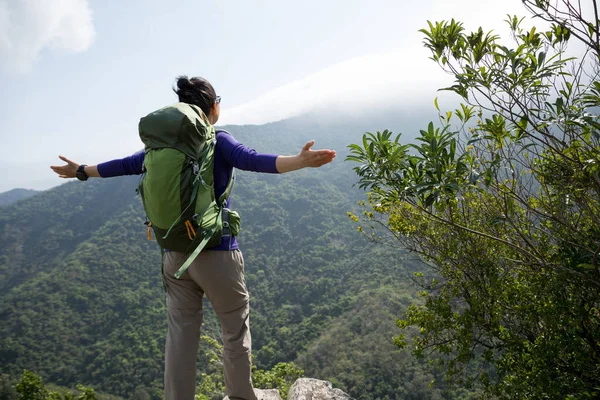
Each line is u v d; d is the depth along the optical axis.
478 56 1.73
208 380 8.19
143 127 1.06
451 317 2.88
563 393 2.04
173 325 1.18
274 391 2.12
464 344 2.67
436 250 3.04
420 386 35.34
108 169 1.41
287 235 111.31
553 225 2.29
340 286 77.50
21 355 65.94
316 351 50.69
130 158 1.40
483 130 2.08
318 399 2.14
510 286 2.67
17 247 121.19
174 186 1.01
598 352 2.13
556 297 2.20
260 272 93.25
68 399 3.89
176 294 1.19
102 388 57.00
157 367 59.78
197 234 1.04
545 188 2.15
